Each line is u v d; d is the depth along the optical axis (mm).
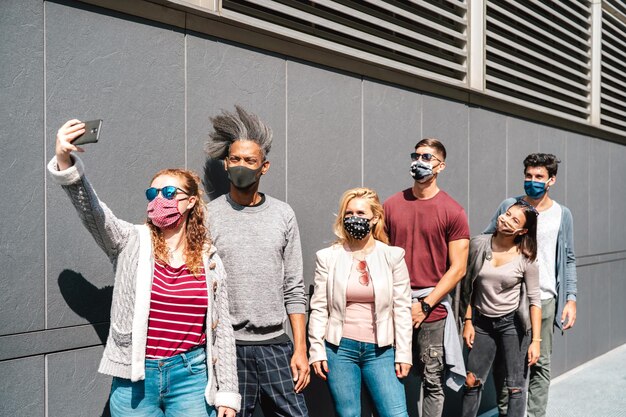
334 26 3896
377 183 4281
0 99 2434
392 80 4371
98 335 2770
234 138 3059
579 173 6852
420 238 3777
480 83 5188
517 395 3959
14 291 2479
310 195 3783
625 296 7879
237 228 2986
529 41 5887
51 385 2605
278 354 3039
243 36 3369
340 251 3432
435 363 3727
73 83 2662
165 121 3018
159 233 2506
